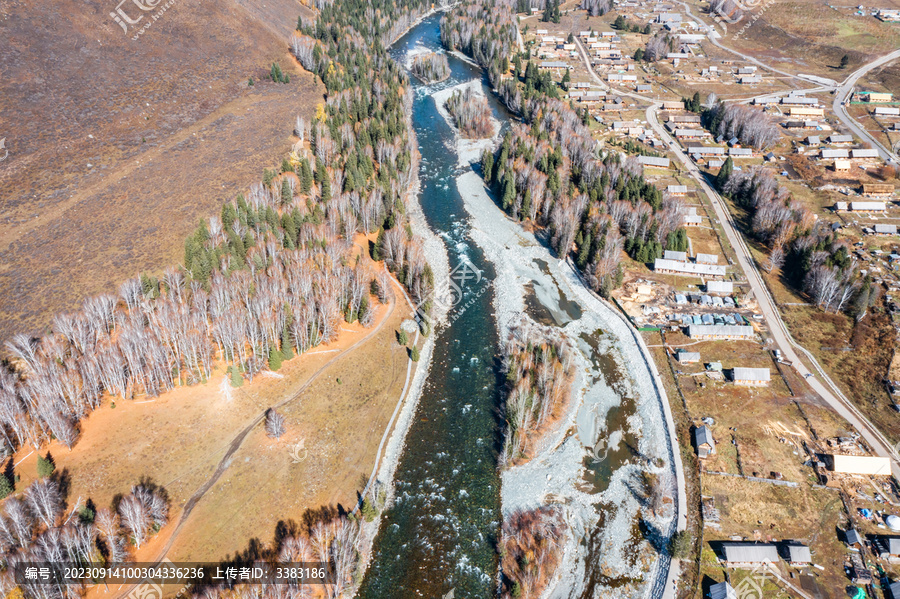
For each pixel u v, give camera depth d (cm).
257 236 15100
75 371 11031
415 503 10544
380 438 11638
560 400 12550
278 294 13212
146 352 11531
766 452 11181
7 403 9981
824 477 10625
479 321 14688
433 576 9438
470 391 12762
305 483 10588
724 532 9856
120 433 10775
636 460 11325
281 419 11212
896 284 14950
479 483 10906
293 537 9731
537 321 14662
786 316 14388
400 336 13725
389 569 9525
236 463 10694
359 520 10075
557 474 11062
